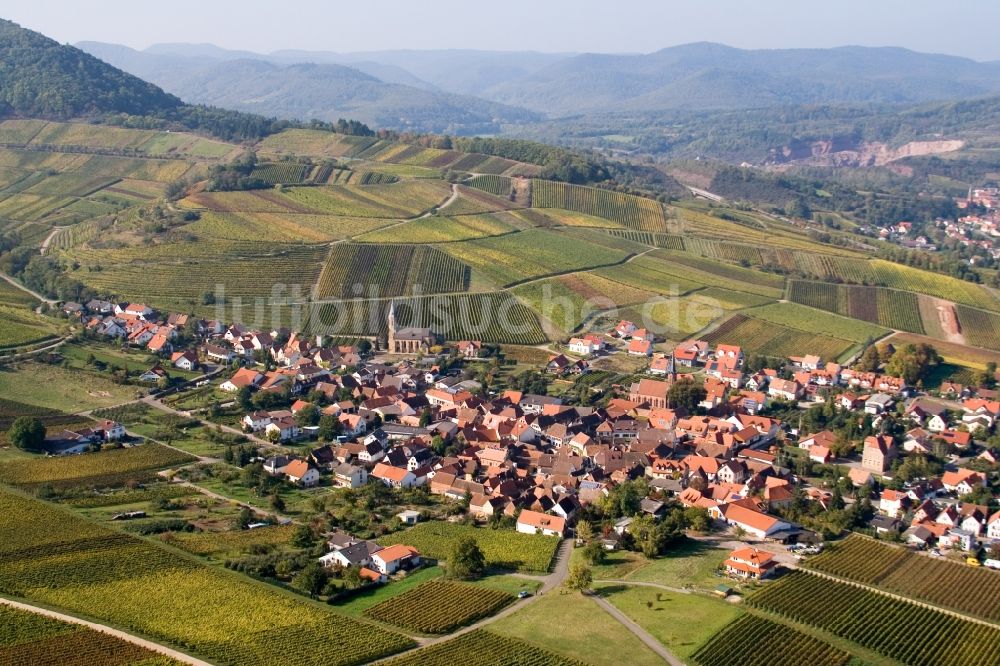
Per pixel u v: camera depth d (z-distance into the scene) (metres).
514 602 164.62
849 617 159.25
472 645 146.25
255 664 138.38
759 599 163.75
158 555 174.25
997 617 163.62
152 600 157.00
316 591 164.88
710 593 167.75
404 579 173.75
